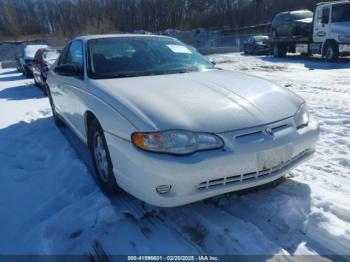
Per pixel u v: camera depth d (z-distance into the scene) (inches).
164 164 90.2
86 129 132.3
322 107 248.8
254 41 928.3
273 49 800.9
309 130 111.1
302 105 117.8
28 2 2352.4
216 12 2054.6
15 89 461.4
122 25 2153.1
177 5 2161.7
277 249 91.8
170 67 144.9
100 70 134.6
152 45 156.9
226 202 113.5
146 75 133.9
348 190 118.6
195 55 163.8
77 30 1920.5
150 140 92.0
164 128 92.5
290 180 127.2
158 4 2155.5
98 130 119.2
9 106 325.7
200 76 131.3
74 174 140.3
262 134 98.7
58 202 121.1
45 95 386.0
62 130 214.7
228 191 97.0
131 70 137.3
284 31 754.8
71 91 148.1
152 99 104.2
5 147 188.9
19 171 152.3
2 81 599.8
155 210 111.4
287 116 107.4
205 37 1625.2
